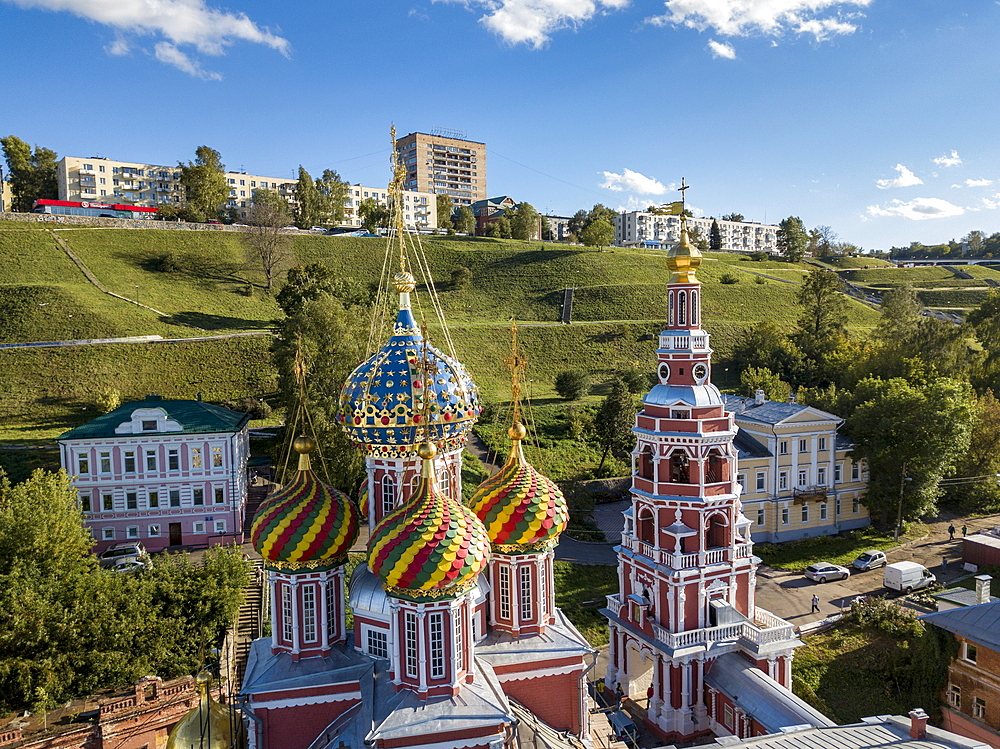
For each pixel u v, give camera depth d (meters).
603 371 104.62
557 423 82.00
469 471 66.81
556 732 25.30
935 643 37.72
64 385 80.62
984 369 87.81
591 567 53.25
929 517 66.25
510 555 27.05
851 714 38.25
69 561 40.41
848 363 96.31
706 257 173.12
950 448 60.09
